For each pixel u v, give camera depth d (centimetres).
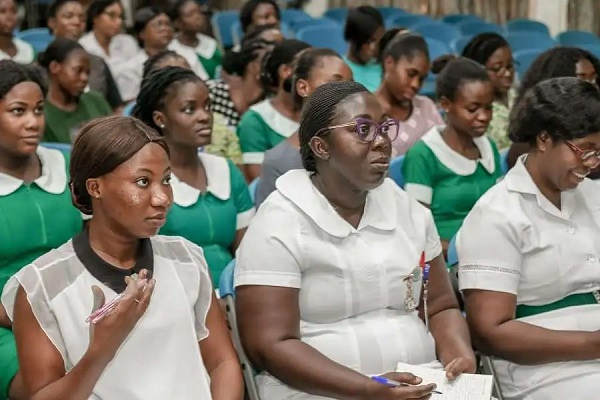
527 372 263
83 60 486
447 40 896
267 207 245
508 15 1041
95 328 189
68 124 491
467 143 395
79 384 191
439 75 396
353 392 224
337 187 242
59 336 203
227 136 472
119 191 201
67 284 204
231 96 585
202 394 210
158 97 334
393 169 396
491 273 259
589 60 399
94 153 200
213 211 339
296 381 232
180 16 837
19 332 203
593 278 263
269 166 350
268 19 851
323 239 241
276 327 235
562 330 256
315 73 370
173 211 329
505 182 268
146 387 205
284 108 478
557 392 257
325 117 236
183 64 476
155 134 207
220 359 224
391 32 602
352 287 242
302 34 830
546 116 253
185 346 211
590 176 322
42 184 304
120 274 206
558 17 999
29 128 293
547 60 398
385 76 458
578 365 257
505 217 260
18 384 250
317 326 245
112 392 204
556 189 265
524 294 266
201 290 222
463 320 262
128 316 189
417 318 255
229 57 591
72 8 763
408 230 254
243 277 240
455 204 388
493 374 273
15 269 301
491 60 558
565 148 252
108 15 758
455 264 292
